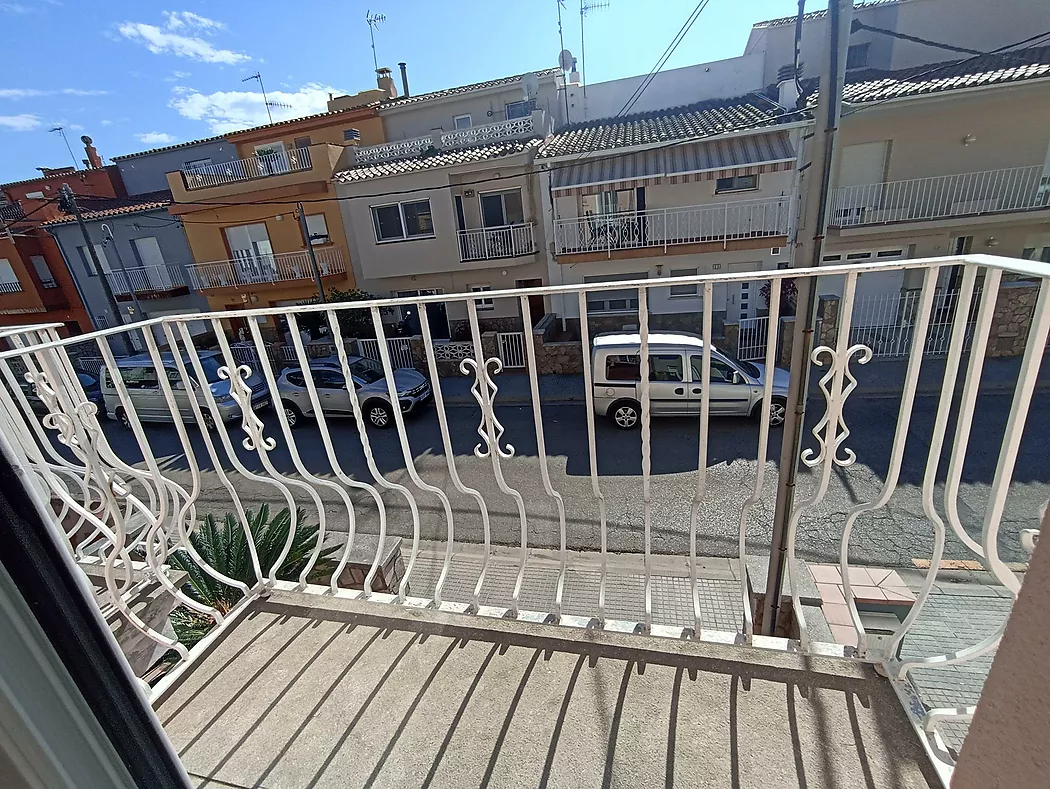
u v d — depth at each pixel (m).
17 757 0.58
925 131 10.34
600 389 7.67
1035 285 8.60
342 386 9.08
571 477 6.55
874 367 9.20
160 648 2.21
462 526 5.71
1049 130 9.92
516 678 1.61
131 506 2.17
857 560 4.56
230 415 9.70
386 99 17.05
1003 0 11.59
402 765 1.40
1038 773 0.70
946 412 1.23
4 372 1.82
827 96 2.49
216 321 1.79
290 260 14.41
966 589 3.68
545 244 12.70
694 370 7.37
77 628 0.61
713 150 10.43
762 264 11.56
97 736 0.64
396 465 7.60
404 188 12.70
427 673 1.66
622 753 1.36
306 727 1.53
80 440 1.54
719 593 4.36
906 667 1.43
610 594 4.45
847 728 1.36
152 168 19.00
